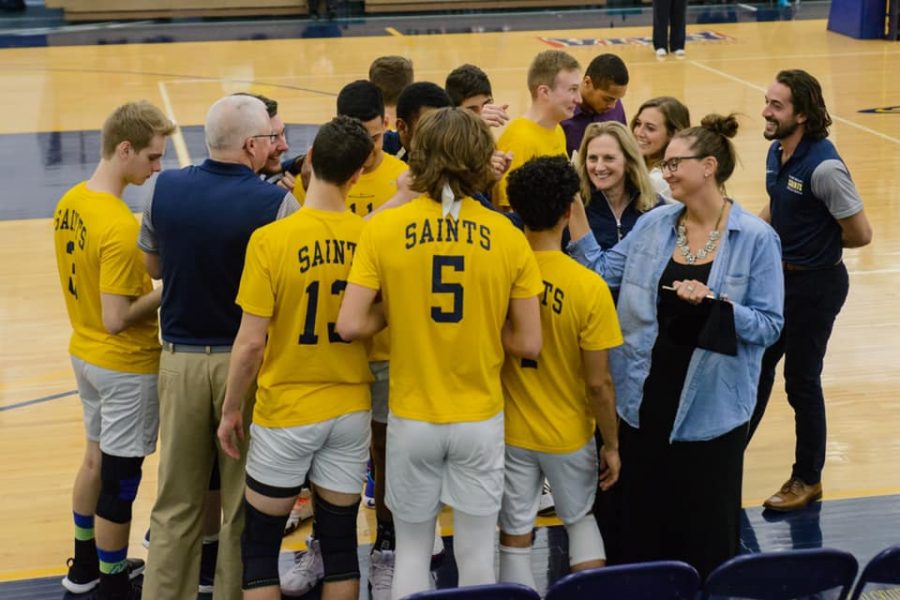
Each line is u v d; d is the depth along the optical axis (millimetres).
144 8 24484
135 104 4996
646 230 4793
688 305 4645
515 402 4520
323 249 4367
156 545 4828
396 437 4301
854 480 6477
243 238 4562
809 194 5801
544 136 6176
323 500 4574
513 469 4555
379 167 5473
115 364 5004
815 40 21156
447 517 6172
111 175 4992
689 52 20141
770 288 4625
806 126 5797
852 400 7492
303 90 17422
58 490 6492
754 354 4703
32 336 8781
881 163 13055
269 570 4531
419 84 5453
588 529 4648
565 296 4391
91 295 4984
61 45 21625
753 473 6605
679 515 4875
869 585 4180
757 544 5828
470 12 25125
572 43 21250
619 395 4836
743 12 24750
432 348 4215
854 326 8695
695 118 15180
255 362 4367
